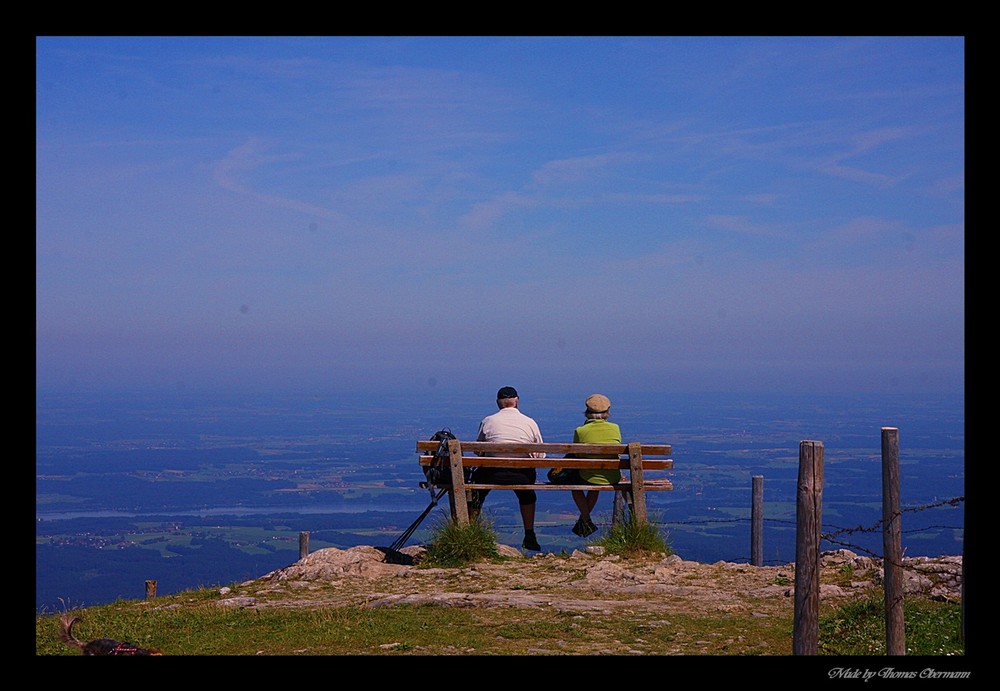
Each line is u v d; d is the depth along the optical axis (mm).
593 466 13320
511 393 13906
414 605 10055
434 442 13367
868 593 10117
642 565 12188
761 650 7844
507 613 9594
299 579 12008
